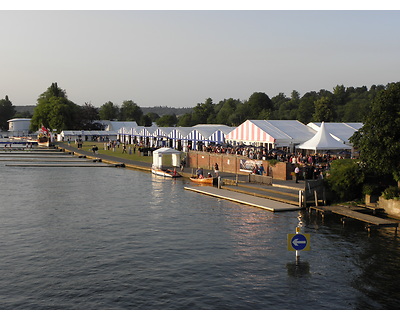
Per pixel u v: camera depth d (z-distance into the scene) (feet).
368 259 100.07
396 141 139.44
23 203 164.86
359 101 579.07
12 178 237.25
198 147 298.15
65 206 159.12
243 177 214.69
